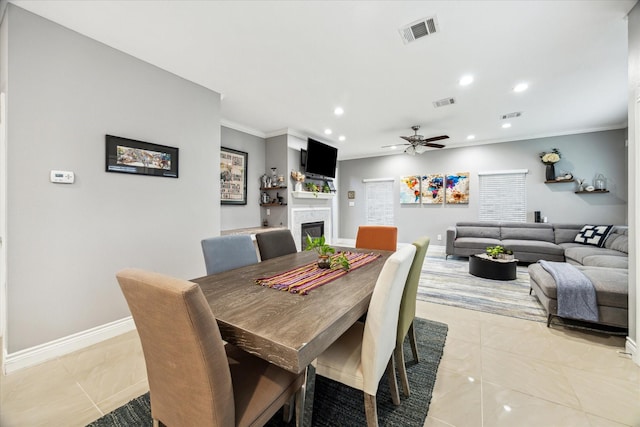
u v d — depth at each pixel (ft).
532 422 4.60
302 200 17.58
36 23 6.29
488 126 15.53
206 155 10.15
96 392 5.38
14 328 6.07
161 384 3.11
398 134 17.19
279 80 9.70
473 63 8.64
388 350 4.35
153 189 8.55
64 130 6.72
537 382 5.64
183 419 2.98
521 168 18.10
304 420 4.06
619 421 4.60
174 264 9.11
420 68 8.93
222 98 11.31
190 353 2.64
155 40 7.34
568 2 6.07
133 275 2.85
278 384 3.51
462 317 8.91
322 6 6.13
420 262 5.60
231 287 4.80
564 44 7.63
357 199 24.31
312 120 14.30
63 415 4.79
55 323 6.63
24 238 6.18
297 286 4.81
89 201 7.16
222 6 6.10
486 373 5.95
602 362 6.31
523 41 7.48
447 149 20.47
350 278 5.36
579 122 14.90
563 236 16.03
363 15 6.43
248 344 3.16
